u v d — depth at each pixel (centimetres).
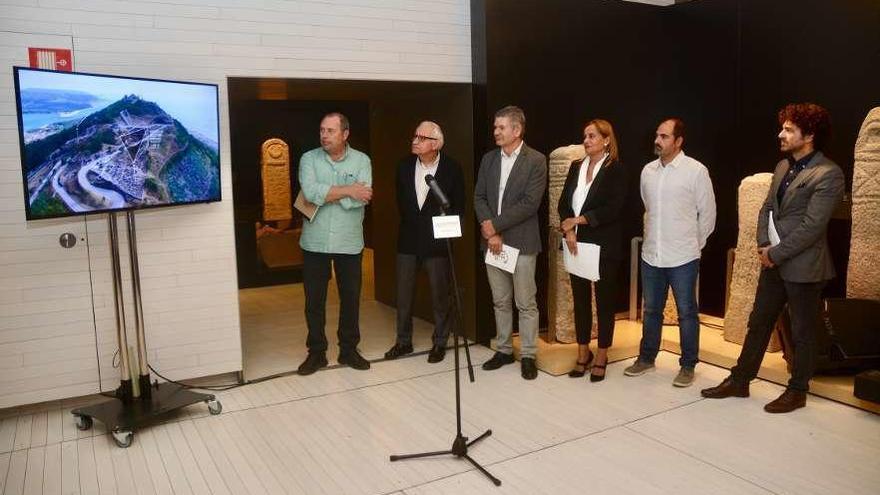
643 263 415
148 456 317
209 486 288
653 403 373
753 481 283
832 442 318
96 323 373
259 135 743
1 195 344
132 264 349
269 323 577
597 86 504
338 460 310
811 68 445
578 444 322
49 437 339
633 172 530
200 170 362
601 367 409
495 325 491
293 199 767
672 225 392
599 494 275
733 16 490
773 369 399
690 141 531
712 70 509
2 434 343
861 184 381
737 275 446
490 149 464
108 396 380
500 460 307
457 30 466
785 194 348
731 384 378
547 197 490
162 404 349
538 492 278
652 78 530
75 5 352
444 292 454
